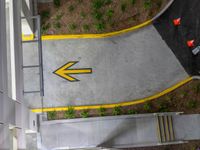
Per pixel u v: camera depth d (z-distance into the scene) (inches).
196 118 453.4
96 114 443.5
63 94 443.8
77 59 452.1
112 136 440.1
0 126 220.1
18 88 296.4
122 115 443.5
